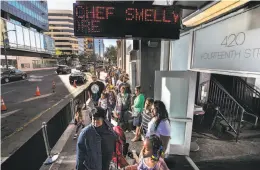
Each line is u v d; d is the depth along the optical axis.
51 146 4.19
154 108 2.85
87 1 2.89
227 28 2.54
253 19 2.08
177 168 3.42
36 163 3.35
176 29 3.01
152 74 6.95
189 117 3.81
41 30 67.69
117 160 2.71
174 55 4.62
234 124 5.34
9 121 6.55
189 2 2.38
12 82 20.03
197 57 3.36
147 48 6.81
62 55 84.75
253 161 3.74
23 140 4.89
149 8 2.95
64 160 3.73
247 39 2.17
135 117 4.53
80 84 18.14
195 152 4.11
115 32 2.97
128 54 13.02
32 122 6.44
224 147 4.38
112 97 5.49
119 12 2.94
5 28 37.00
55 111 7.93
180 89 3.79
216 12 2.50
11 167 2.58
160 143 2.03
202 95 6.64
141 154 2.15
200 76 6.50
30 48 50.12
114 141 2.54
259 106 6.38
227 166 3.58
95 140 2.32
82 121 5.03
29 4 54.25
